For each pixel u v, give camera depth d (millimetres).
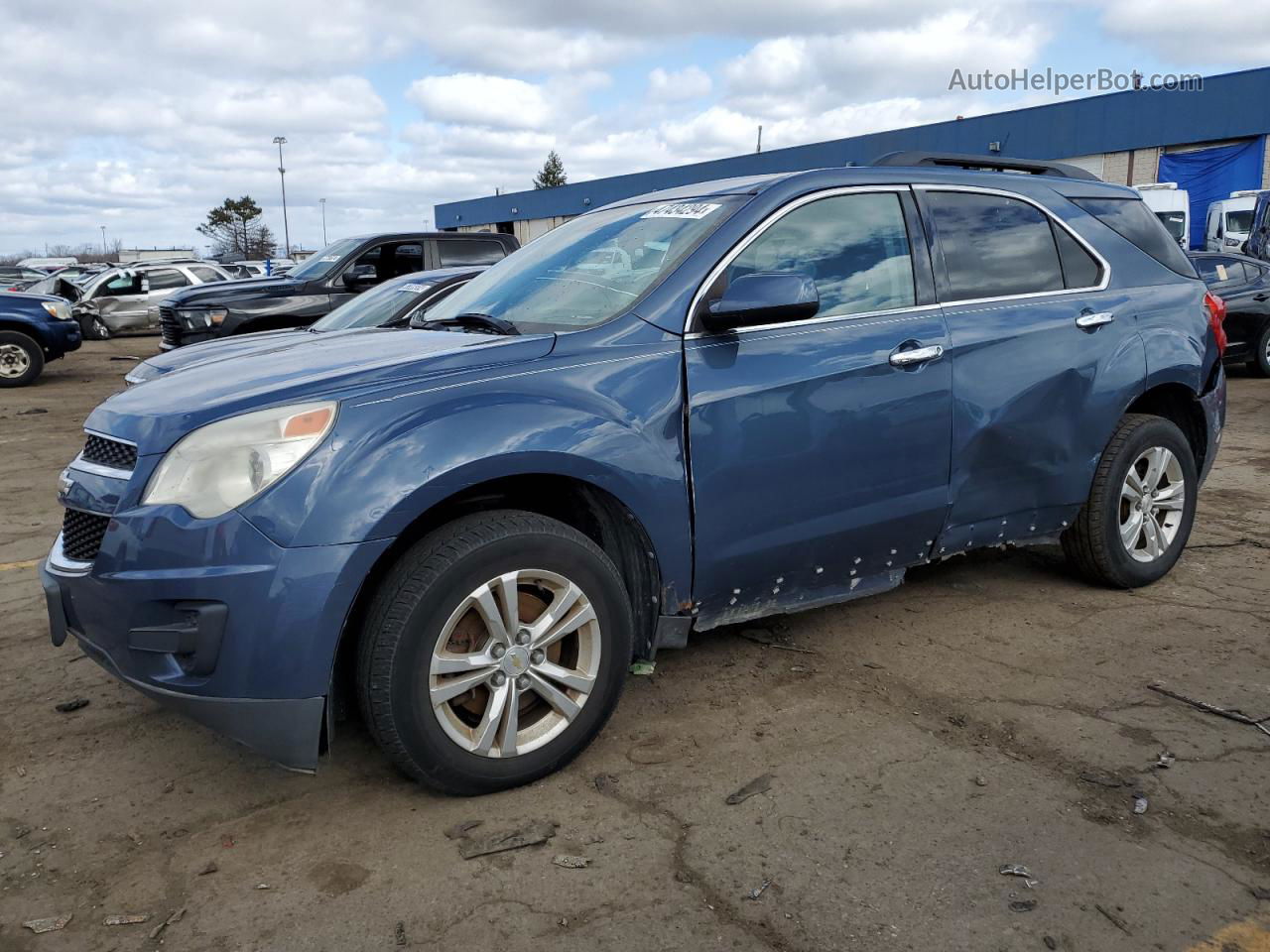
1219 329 4629
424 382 2775
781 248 3418
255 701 2527
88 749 3193
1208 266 12594
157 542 2531
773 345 3283
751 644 3930
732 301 3064
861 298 3543
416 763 2676
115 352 20391
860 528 3506
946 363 3629
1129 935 2197
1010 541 4098
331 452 2562
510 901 2369
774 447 3246
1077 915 2264
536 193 47312
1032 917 2258
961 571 4797
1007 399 3807
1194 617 4133
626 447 2934
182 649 2533
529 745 2854
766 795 2805
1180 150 25719
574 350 3004
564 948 2205
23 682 3729
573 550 2842
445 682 2695
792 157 34031
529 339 3014
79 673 3805
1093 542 4273
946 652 3814
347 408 2637
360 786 2932
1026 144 28438
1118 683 3498
